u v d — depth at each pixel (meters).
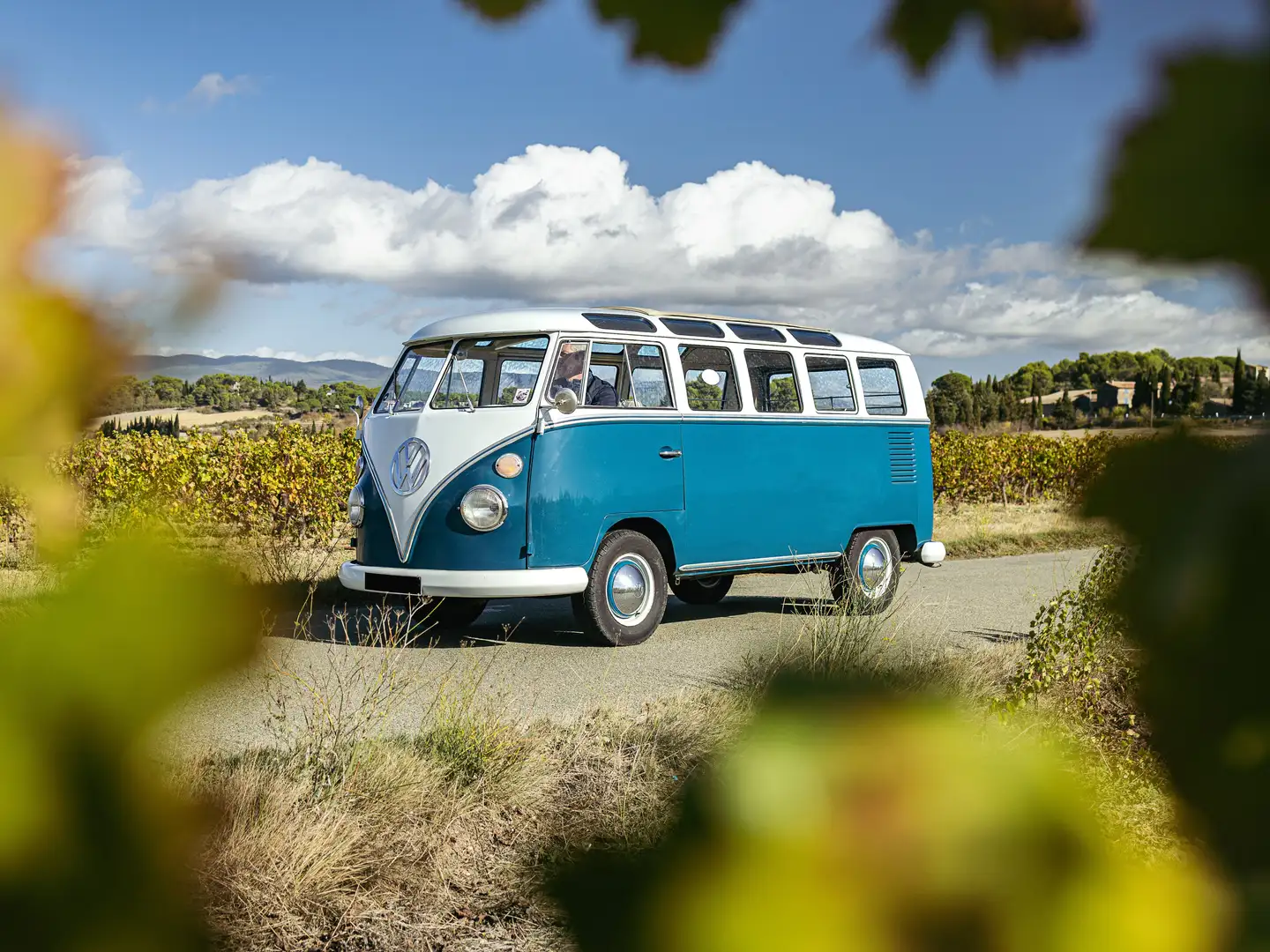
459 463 7.69
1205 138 0.23
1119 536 0.26
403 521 7.81
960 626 8.31
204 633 0.28
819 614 5.05
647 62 0.39
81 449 0.27
